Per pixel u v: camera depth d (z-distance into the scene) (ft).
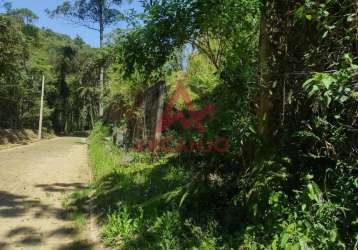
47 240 18.02
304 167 12.84
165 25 16.05
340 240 10.42
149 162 31.04
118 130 48.73
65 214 22.07
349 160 10.91
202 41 17.07
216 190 16.80
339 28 11.16
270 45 13.83
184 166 24.41
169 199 17.90
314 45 12.37
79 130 197.06
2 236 18.45
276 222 11.90
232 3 14.79
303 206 10.92
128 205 19.84
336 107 11.25
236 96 14.83
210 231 14.89
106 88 83.56
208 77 23.34
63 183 31.60
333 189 11.05
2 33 75.15
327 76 9.39
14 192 27.53
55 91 179.11
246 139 14.58
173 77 32.60
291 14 12.96
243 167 15.33
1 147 71.72
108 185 26.66
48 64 162.81
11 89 107.65
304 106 12.98
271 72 13.65
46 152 61.46
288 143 13.26
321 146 12.37
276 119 13.84
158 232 16.10
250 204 13.43
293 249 10.14
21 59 89.92
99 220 20.29
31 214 22.07
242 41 15.25
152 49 17.22
